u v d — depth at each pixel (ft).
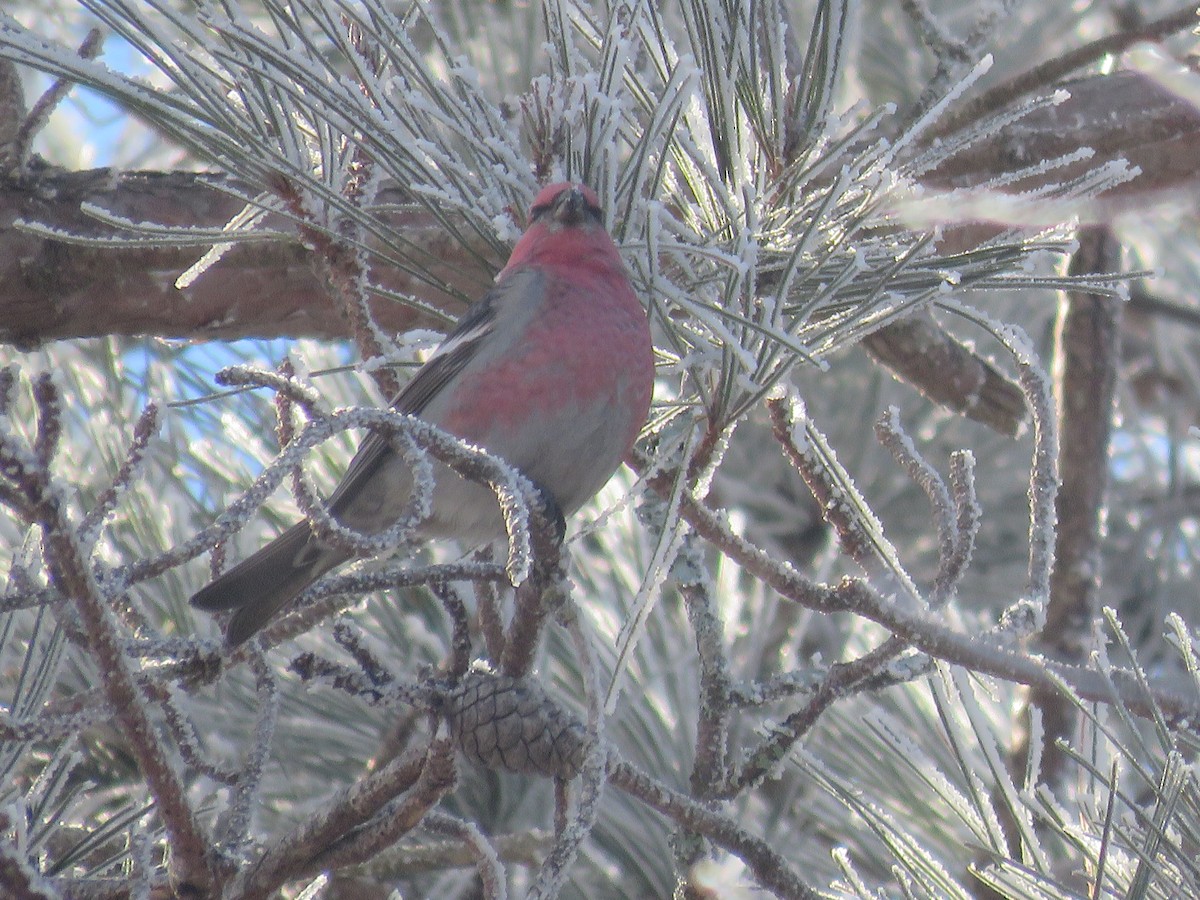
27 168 21.54
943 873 16.08
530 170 16.96
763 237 16.81
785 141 16.92
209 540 12.14
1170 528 36.09
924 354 25.73
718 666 17.74
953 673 18.56
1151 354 39.42
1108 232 26.43
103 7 15.71
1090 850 15.14
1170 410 39.34
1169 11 29.55
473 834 15.85
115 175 21.86
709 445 16.89
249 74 16.87
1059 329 26.37
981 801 17.19
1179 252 36.81
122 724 13.69
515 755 14.96
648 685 23.73
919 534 32.63
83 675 21.33
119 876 17.11
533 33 24.72
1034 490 18.13
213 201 22.08
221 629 19.40
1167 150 24.50
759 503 32.32
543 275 18.66
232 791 20.62
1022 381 18.17
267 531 25.39
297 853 15.38
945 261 16.89
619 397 19.01
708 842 17.49
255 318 22.74
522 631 15.01
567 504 20.03
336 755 23.52
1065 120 24.34
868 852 21.74
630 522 25.39
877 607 16.61
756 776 17.31
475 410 18.99
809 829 22.45
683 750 23.22
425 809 15.24
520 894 22.08
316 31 19.57
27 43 15.03
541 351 18.71
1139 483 37.11
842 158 19.02
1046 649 24.81
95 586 12.55
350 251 17.90
